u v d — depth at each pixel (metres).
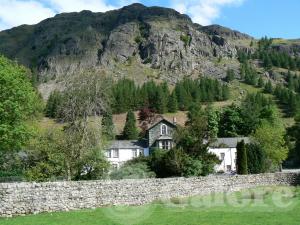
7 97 44.62
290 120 186.12
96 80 55.72
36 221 23.92
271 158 85.19
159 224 22.62
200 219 24.38
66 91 55.91
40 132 48.16
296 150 111.38
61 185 29.27
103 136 52.50
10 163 49.00
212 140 59.97
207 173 55.44
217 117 132.88
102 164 46.00
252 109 137.00
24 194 27.19
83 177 45.03
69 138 45.62
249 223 22.83
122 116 173.88
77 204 29.92
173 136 61.00
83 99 53.69
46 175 43.38
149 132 104.94
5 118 44.19
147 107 168.62
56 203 28.75
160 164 55.75
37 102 53.06
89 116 54.00
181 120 175.62
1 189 26.22
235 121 129.50
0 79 44.25
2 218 25.45
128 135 134.25
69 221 23.89
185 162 54.00
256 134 91.06
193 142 57.06
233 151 100.69
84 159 45.25
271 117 132.38
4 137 42.88
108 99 57.31
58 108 55.38
